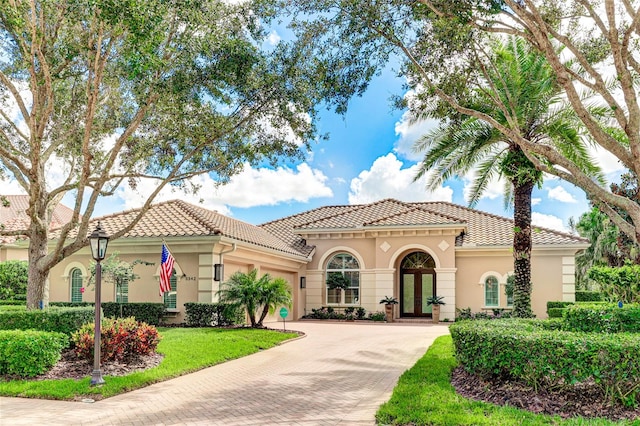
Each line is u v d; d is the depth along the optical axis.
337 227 28.77
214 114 15.09
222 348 14.77
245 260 23.06
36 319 12.86
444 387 9.61
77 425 7.91
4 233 15.28
